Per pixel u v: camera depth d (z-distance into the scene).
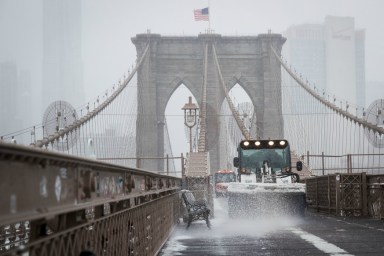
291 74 87.12
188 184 24.72
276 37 125.38
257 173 23.80
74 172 4.39
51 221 4.00
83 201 4.65
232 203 22.11
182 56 127.75
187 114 48.38
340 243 13.43
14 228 11.02
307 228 17.89
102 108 57.34
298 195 21.75
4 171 3.09
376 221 20.83
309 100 83.25
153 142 122.75
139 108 123.31
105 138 57.03
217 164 103.19
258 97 125.62
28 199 3.39
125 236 7.20
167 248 12.84
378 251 11.86
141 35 126.19
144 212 9.48
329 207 25.39
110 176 5.91
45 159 3.64
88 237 4.98
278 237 15.14
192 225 20.02
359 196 23.64
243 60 127.12
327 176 25.69
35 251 3.71
